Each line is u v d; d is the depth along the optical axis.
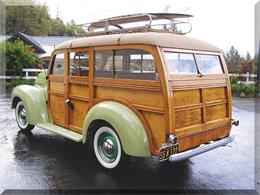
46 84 5.41
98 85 4.16
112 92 3.99
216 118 4.19
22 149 4.87
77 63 4.54
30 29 27.72
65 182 3.63
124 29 4.28
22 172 3.92
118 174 3.88
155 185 3.60
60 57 4.95
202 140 3.92
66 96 4.79
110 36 4.06
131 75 3.76
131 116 3.65
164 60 3.45
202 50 4.06
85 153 4.68
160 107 3.44
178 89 3.51
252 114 8.60
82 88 4.46
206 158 4.61
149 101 3.55
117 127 3.65
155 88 3.47
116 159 3.86
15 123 6.66
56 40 26.89
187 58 3.80
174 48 3.63
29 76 15.91
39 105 5.31
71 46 4.61
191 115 3.72
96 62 4.20
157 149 3.53
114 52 3.94
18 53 15.66
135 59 3.70
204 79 3.94
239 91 12.74
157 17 4.38
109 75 4.03
